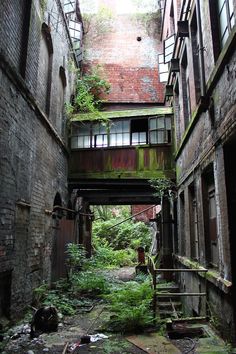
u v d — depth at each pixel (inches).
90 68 808.9
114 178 546.3
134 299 325.4
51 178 429.7
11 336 251.8
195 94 338.0
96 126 567.8
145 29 841.5
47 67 429.4
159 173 538.6
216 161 253.4
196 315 339.0
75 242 597.9
